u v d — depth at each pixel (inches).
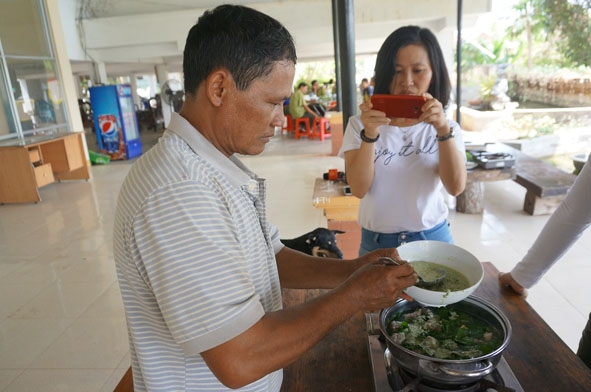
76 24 323.6
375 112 47.0
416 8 299.0
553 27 276.2
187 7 320.8
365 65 601.9
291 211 163.9
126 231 22.9
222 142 26.3
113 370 77.7
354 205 97.5
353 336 37.3
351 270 34.8
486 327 31.6
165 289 21.8
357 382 32.2
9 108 221.6
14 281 116.4
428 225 53.0
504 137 265.3
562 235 39.6
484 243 122.6
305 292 45.1
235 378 22.3
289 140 341.4
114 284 110.9
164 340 25.8
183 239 21.8
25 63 234.4
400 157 51.5
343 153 54.9
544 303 90.3
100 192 212.7
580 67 244.1
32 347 85.8
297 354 23.6
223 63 23.5
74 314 97.3
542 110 263.3
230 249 23.0
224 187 24.9
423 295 29.0
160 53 338.3
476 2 289.3
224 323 21.5
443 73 50.6
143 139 425.4
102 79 346.3
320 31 317.7
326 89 514.0
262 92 24.6
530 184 140.4
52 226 162.9
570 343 77.5
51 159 230.4
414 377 28.3
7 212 185.8
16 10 229.3
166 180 22.5
